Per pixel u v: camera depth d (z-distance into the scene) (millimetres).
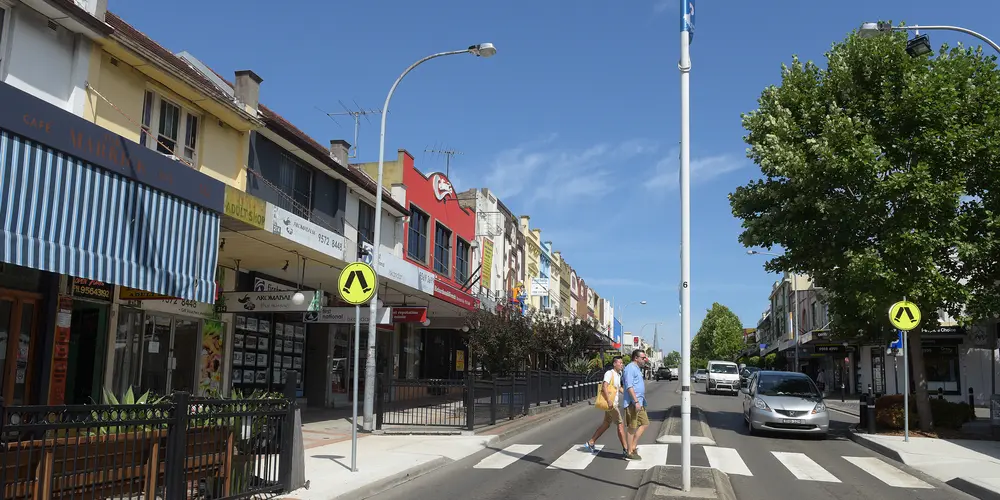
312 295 15453
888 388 36906
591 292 71938
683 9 9492
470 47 15359
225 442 7785
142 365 14609
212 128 15023
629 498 9289
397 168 26047
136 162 10438
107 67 12164
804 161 16438
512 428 17578
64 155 9328
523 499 9203
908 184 15250
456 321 30266
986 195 16266
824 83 17359
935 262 16266
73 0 11484
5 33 10312
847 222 16375
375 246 16344
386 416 16703
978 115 16016
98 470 6344
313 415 19938
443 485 10195
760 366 72688
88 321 13172
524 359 24266
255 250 15953
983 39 14289
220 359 17234
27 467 5652
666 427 18047
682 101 9336
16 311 11570
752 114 18469
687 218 9164
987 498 9875
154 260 10836
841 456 14062
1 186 8445
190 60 17297
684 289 9125
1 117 8422
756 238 18156
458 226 32000
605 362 49438
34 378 11836
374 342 16391
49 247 9031
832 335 20109
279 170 18062
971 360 32312
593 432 17828
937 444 15023
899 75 16406
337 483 9484
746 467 12133
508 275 39906
